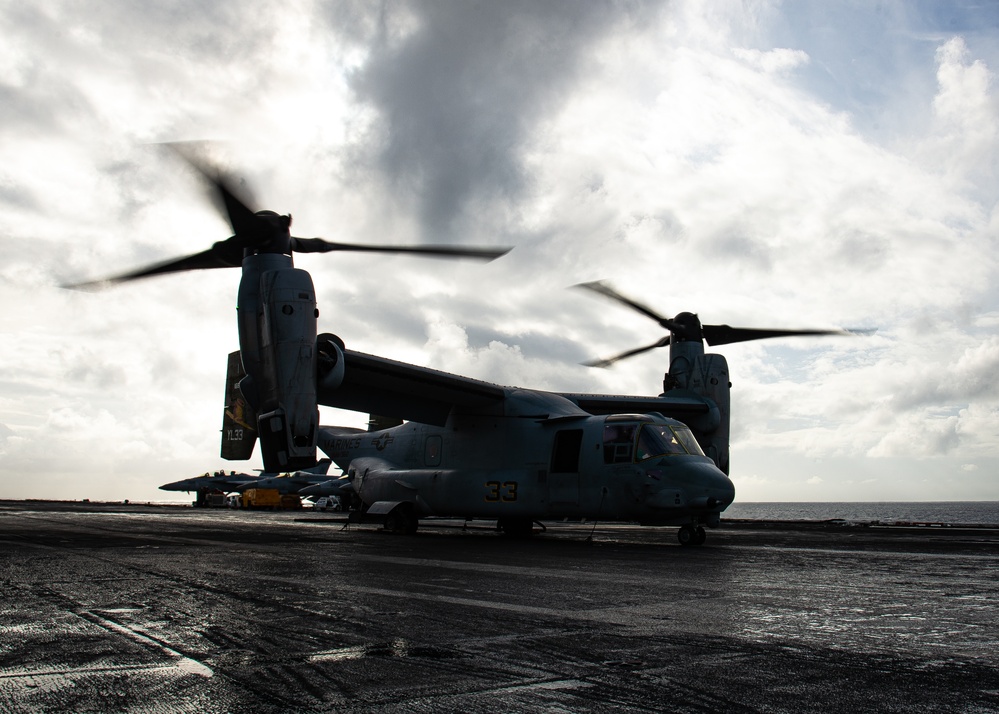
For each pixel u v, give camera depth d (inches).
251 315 619.5
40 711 131.6
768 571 365.4
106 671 159.2
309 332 597.6
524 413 687.7
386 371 657.0
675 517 577.3
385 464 797.9
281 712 131.7
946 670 163.6
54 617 220.8
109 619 217.9
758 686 149.3
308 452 591.2
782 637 197.8
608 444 617.9
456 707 134.5
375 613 229.5
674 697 141.5
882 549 534.0
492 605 247.1
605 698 140.4
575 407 709.9
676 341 861.2
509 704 136.3
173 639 190.9
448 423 742.5
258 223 615.8
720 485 564.1
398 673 157.5
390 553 453.4
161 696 140.9
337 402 709.9
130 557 403.2
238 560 391.2
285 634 197.3
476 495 690.2
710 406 819.4
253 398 625.3
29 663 165.9
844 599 267.0
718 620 222.4
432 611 233.6
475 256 641.6
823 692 145.5
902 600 265.9
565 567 377.4
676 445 599.2
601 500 613.0
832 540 662.5
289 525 885.8
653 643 188.5
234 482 2613.2
